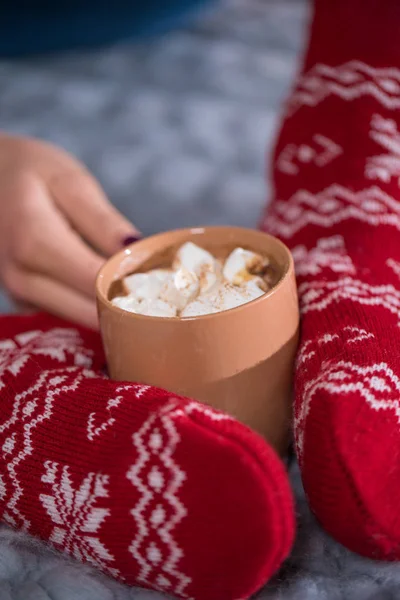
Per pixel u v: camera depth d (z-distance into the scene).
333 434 0.41
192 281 0.47
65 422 0.44
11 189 0.65
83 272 0.60
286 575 0.45
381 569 0.44
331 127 0.63
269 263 0.49
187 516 0.40
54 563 0.45
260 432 0.47
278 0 1.49
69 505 0.43
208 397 0.45
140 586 0.44
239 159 0.96
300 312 0.50
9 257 0.64
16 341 0.53
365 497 0.41
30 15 1.28
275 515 0.39
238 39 1.32
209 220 0.84
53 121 1.09
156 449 0.41
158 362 0.45
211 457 0.40
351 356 0.45
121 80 1.20
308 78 0.67
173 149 0.99
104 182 0.93
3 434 0.45
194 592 0.42
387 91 0.63
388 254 0.55
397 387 0.44
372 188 0.59
